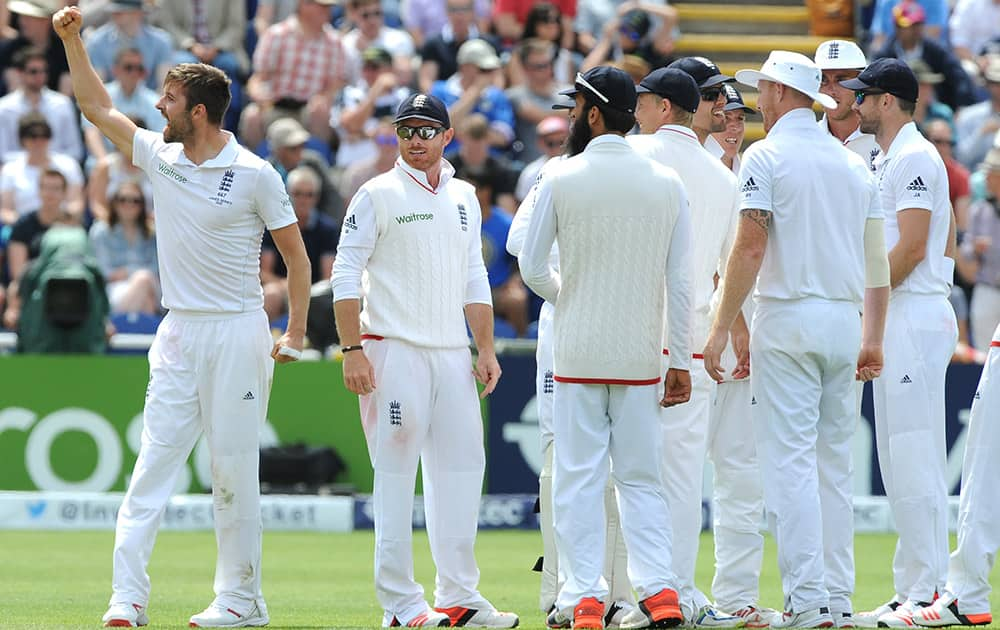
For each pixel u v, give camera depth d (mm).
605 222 22953
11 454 45188
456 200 25516
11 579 34312
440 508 25391
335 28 64562
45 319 45062
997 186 50281
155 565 37312
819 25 61531
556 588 26188
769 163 23812
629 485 23453
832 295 23828
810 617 23500
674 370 23359
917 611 25281
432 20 62906
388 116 55562
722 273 25938
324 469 45594
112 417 45375
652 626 23344
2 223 51469
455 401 25297
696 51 60750
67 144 55750
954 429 45969
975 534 24859
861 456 46000
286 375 45906
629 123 23453
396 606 25062
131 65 55188
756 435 24250
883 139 26531
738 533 26406
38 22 57562
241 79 60750
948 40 61188
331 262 49781
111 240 49812
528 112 56344
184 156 24688
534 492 46094
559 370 23375
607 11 63719
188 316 24828
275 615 28141
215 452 24922
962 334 50094
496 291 48719
